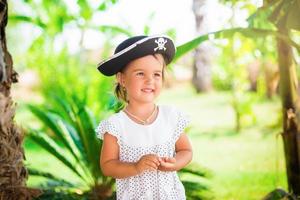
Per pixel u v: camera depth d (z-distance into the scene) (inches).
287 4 141.9
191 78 780.0
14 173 123.0
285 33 151.4
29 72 589.6
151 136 106.7
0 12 124.6
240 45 304.5
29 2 295.0
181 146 110.5
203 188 181.3
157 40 104.0
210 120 486.0
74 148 193.3
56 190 171.5
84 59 402.0
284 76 162.4
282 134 164.2
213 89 684.7
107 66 107.0
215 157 336.5
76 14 305.1
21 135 127.6
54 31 308.5
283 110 163.6
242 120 423.5
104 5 289.4
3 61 124.3
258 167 299.3
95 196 176.6
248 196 237.6
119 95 113.1
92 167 177.2
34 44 324.8
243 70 410.3
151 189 106.1
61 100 193.0
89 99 251.0
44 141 180.4
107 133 106.2
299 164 162.2
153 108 109.0
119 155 106.7
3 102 122.6
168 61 109.9
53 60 340.5
